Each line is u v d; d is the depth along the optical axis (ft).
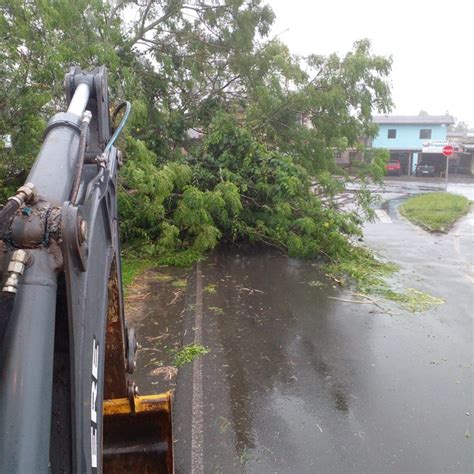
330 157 35.68
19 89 23.90
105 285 6.07
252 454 12.06
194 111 37.40
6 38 23.47
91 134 7.58
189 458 11.84
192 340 18.54
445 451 12.23
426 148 128.26
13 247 3.96
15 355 3.57
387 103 35.04
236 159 32.68
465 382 15.81
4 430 3.38
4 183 25.57
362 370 16.58
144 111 28.07
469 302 24.06
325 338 19.26
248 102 37.37
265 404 14.37
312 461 11.82
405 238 41.50
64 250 3.81
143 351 17.75
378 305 23.29
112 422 9.27
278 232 31.81
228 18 36.94
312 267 29.68
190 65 37.01
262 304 23.03
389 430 13.12
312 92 33.83
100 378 5.12
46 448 3.45
